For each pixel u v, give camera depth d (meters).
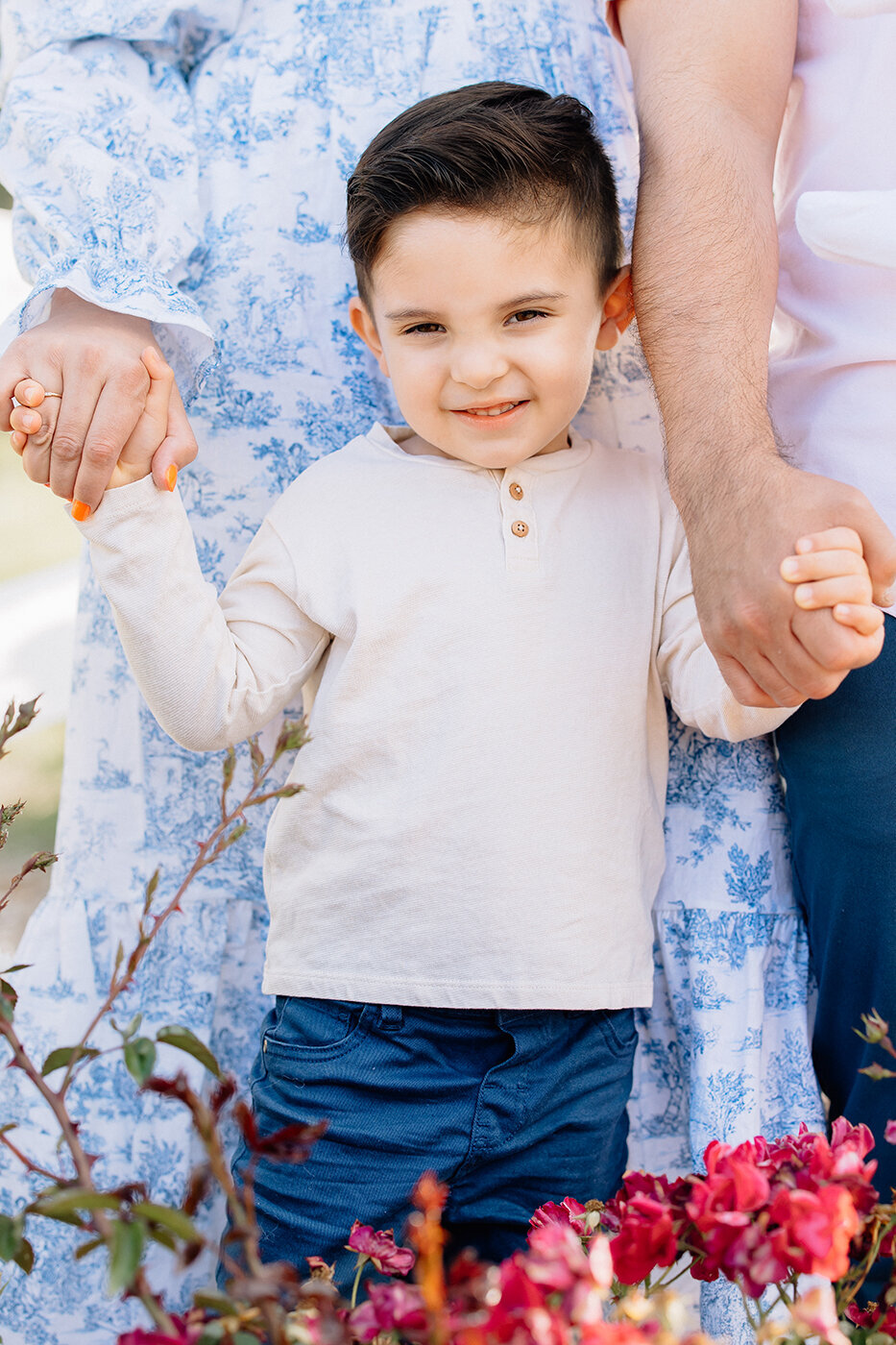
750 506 0.85
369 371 1.22
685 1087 1.19
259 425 1.20
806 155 1.08
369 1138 0.97
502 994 0.97
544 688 1.01
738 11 1.04
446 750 0.99
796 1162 0.62
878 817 1.00
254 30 1.22
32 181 1.12
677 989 1.17
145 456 0.92
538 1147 1.01
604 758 1.02
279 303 1.20
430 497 1.06
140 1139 1.13
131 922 1.17
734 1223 0.56
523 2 1.21
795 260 1.08
